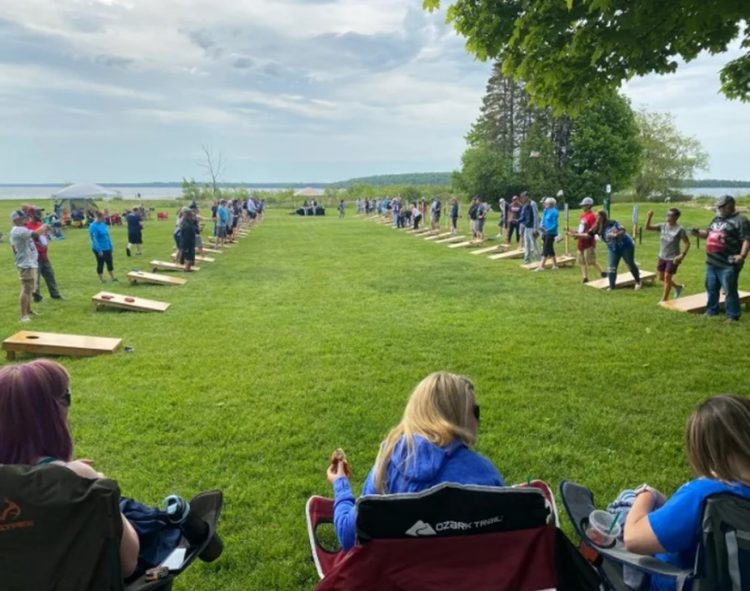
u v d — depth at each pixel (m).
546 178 54.56
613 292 12.67
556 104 8.21
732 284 9.51
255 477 4.73
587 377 6.96
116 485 1.97
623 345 8.30
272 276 16.41
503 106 67.50
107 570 1.97
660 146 59.84
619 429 5.44
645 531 2.19
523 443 5.18
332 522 3.09
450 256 20.66
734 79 9.43
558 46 7.35
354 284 14.70
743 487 2.07
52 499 1.91
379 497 2.11
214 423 5.80
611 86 7.91
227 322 10.50
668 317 9.96
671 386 6.59
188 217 17.47
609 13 6.73
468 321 10.13
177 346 8.84
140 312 11.55
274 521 4.09
